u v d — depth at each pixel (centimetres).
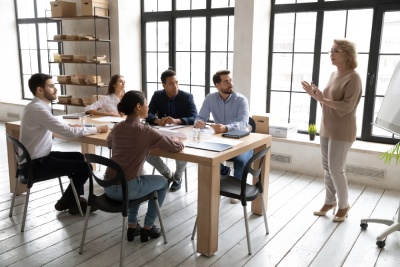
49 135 298
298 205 345
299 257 254
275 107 499
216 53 523
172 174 381
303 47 464
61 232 286
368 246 270
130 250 260
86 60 545
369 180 398
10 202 343
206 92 541
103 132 308
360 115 438
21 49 746
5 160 481
